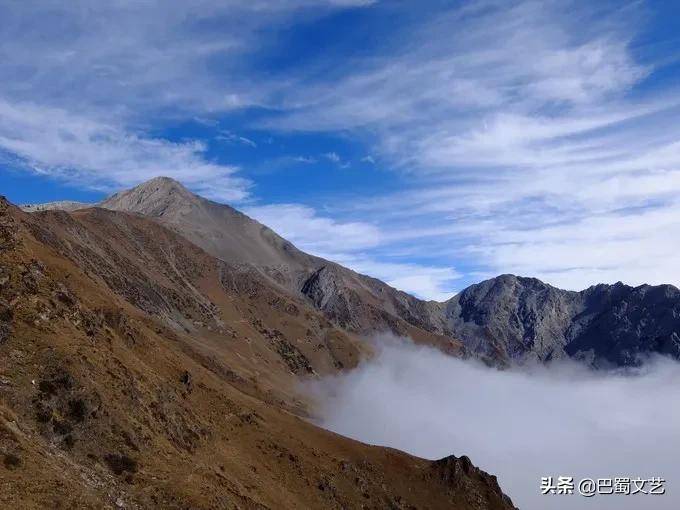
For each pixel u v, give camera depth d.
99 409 50.34
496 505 123.94
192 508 48.22
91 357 55.97
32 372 48.06
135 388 59.56
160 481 49.16
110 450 48.44
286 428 104.75
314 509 81.56
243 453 80.25
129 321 83.06
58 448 43.81
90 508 38.59
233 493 58.81
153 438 55.00
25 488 36.47
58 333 55.28
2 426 40.38
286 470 86.12
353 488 97.75
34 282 59.88
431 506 112.38
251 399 110.06
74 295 66.00
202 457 63.38
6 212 70.06
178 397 72.75
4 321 51.44
